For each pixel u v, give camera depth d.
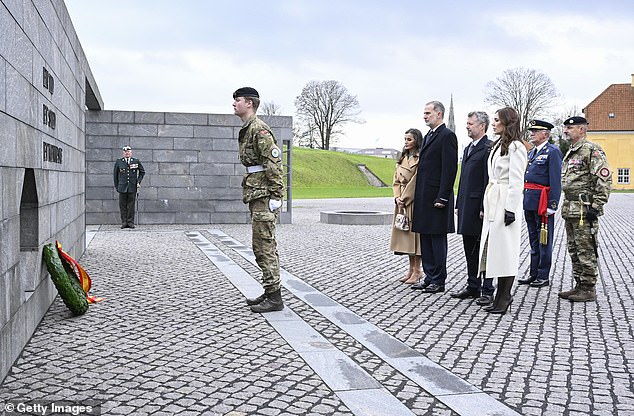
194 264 9.81
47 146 6.34
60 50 7.37
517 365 4.80
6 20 4.53
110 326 5.87
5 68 4.47
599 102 66.12
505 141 6.63
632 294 7.77
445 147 7.50
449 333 5.76
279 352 5.09
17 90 4.87
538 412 3.86
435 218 7.61
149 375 4.48
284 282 8.36
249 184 6.55
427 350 5.20
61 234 7.43
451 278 8.98
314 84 80.56
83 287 6.82
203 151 17.72
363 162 73.88
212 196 17.83
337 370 4.64
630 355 5.09
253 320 6.17
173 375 4.49
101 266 9.52
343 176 67.31
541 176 8.30
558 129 61.34
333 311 6.62
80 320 6.09
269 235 6.54
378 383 4.37
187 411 3.83
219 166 17.83
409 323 6.13
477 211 7.22
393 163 78.69
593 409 3.91
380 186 68.31
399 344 5.36
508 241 6.55
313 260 10.55
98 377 4.43
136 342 5.33
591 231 7.23
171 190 17.61
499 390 4.25
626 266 10.23
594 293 7.36
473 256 7.39
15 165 4.78
